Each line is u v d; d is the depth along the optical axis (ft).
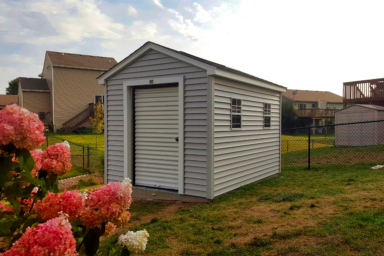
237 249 12.52
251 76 26.50
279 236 13.50
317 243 12.32
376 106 57.98
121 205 6.14
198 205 20.93
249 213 17.70
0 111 5.25
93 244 6.07
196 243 13.58
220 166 22.89
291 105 124.77
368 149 49.24
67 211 5.87
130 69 25.75
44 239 4.49
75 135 83.20
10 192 5.80
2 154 5.45
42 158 7.31
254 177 29.07
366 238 12.26
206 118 21.67
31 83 95.40
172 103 24.00
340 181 25.16
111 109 27.07
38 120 5.60
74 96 93.30
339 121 59.41
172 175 24.13
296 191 23.03
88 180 31.42
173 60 23.26
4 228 5.71
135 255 12.42
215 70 20.93
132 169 26.05
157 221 17.46
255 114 29.22
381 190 20.18
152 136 25.13
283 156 49.42
